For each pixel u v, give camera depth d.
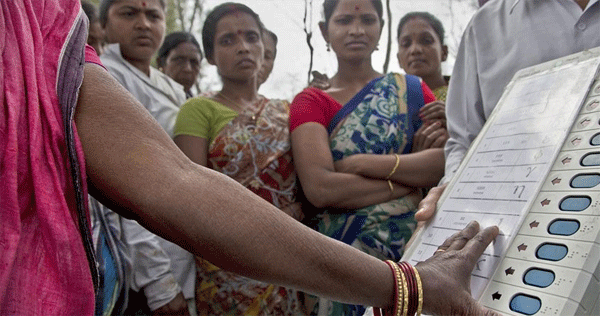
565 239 0.83
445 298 0.84
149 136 0.72
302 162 1.94
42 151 0.68
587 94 0.97
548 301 0.78
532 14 1.24
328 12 2.23
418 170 1.92
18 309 0.64
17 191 0.65
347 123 2.01
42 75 0.69
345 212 1.92
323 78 2.25
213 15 2.17
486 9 1.37
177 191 0.70
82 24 0.77
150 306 1.83
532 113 1.06
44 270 0.67
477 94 1.37
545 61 1.20
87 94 0.72
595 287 0.77
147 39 2.18
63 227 0.67
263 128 2.03
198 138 2.00
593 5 1.13
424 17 2.44
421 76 2.42
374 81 2.09
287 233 0.74
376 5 2.20
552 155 0.94
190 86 2.51
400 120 2.02
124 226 1.84
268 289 1.88
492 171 1.05
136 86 2.09
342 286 0.77
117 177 0.70
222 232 0.70
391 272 0.82
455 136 1.44
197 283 1.94
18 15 0.69
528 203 0.92
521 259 0.87
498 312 0.84
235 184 0.75
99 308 1.61
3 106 0.65
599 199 0.82
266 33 2.48
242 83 2.12
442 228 1.07
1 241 0.62
